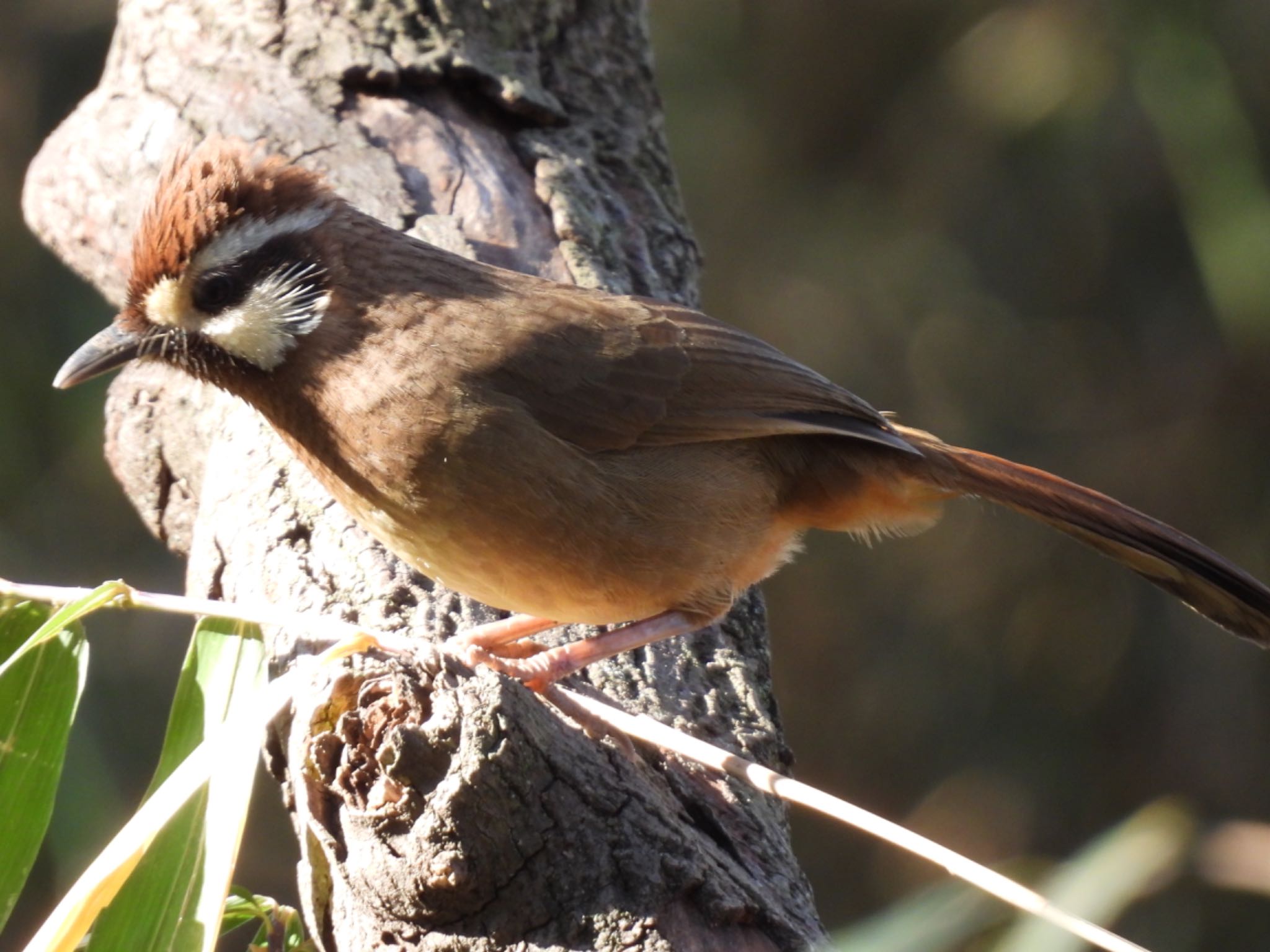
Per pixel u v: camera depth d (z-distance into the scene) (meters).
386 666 6.85
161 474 10.98
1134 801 19.23
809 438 9.06
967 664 20.00
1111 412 20.06
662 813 6.95
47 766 7.56
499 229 10.62
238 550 9.22
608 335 8.45
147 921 7.11
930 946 7.77
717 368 8.65
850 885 19.67
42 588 7.68
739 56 20.66
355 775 6.67
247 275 8.12
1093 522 9.29
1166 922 17.67
